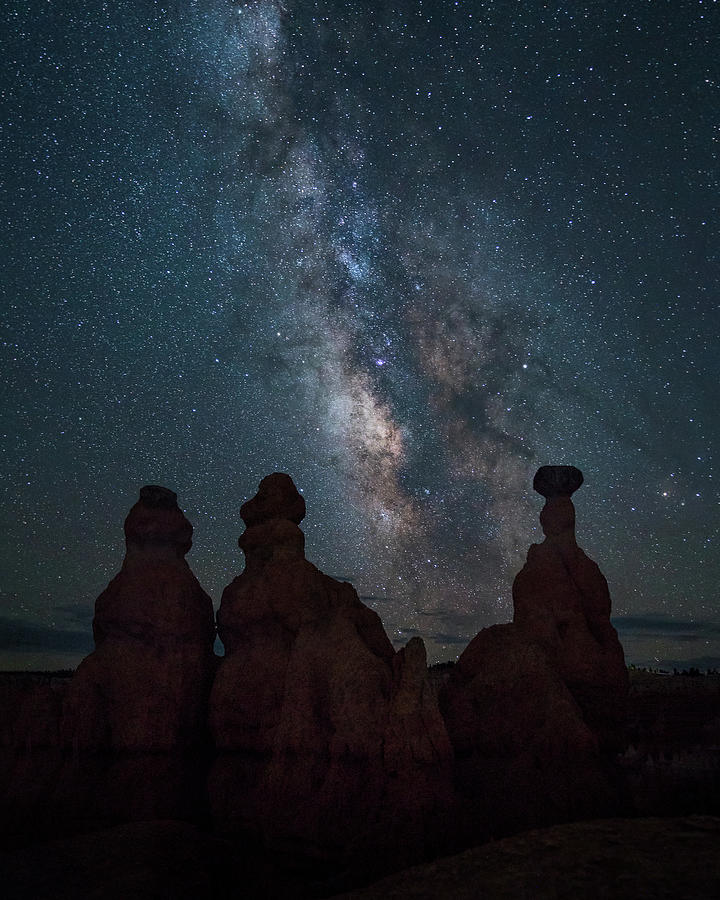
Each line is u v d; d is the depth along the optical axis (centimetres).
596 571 1684
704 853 1035
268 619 1590
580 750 1377
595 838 1132
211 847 1336
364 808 1302
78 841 1332
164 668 1603
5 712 1667
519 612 1670
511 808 1346
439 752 1315
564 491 1753
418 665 1386
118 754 1545
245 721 1513
